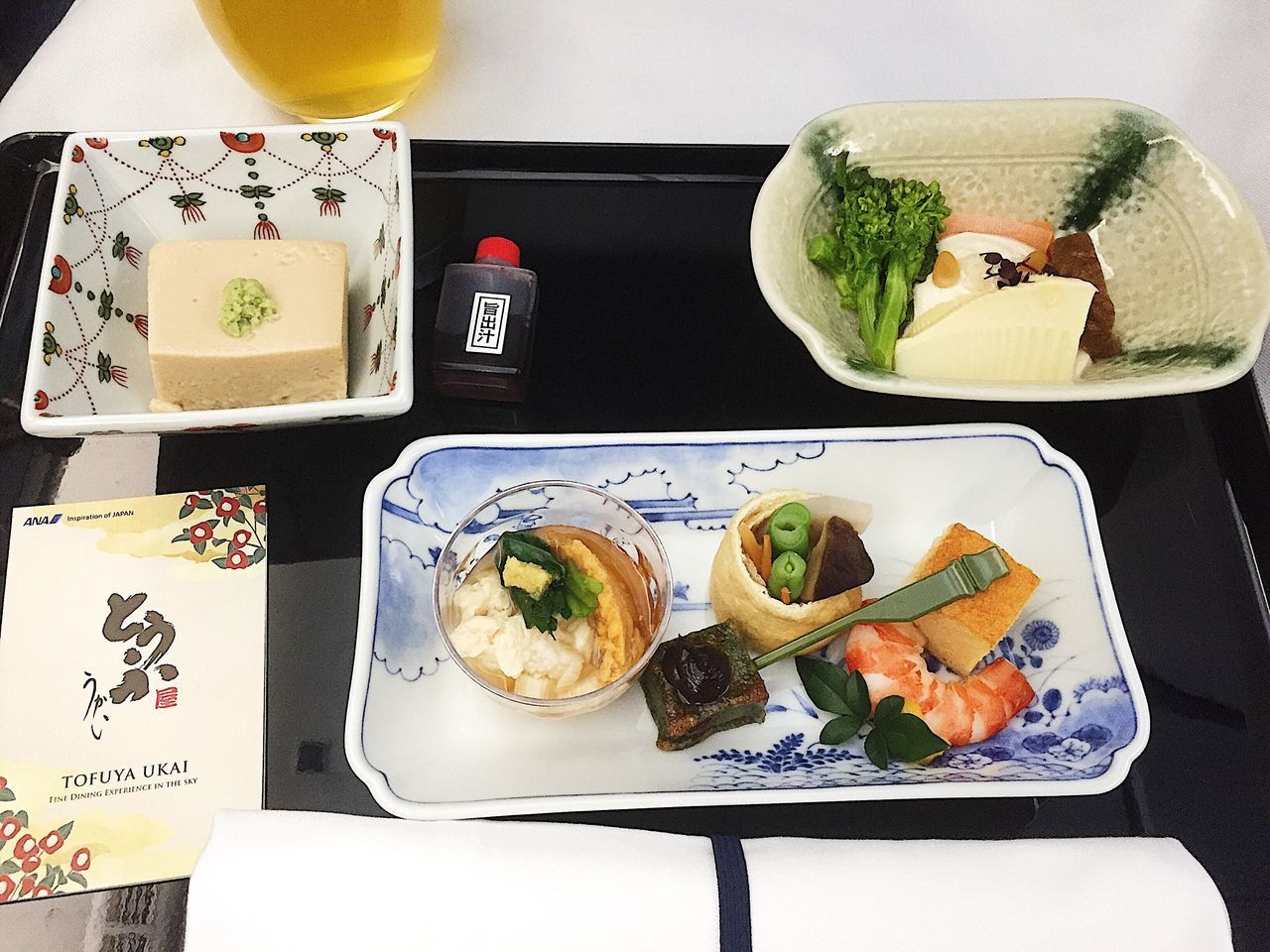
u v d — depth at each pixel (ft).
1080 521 1.00
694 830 0.88
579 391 1.10
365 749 0.87
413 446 0.99
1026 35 1.27
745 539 0.97
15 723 0.90
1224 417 1.11
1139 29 1.27
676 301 1.15
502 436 1.01
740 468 1.04
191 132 1.04
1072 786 0.87
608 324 1.13
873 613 0.96
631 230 1.18
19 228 1.13
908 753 0.90
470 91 1.23
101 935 0.83
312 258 1.04
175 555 0.98
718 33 1.26
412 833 0.78
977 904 0.76
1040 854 0.80
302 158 1.07
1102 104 1.08
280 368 1.01
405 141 1.05
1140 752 0.89
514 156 1.19
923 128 1.09
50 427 0.89
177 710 0.92
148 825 0.87
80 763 0.89
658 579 0.96
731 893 0.75
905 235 1.06
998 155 1.11
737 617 0.98
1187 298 1.07
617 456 1.03
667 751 0.94
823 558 0.95
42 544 0.98
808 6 1.28
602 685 0.91
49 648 0.93
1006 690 0.94
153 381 1.05
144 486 1.01
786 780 0.91
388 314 1.03
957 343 1.05
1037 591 1.02
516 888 0.75
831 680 0.94
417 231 1.16
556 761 0.93
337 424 1.05
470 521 0.96
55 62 1.20
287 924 0.73
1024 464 1.04
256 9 0.98
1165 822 0.91
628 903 0.74
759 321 1.14
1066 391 0.93
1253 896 0.88
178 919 0.84
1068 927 0.75
